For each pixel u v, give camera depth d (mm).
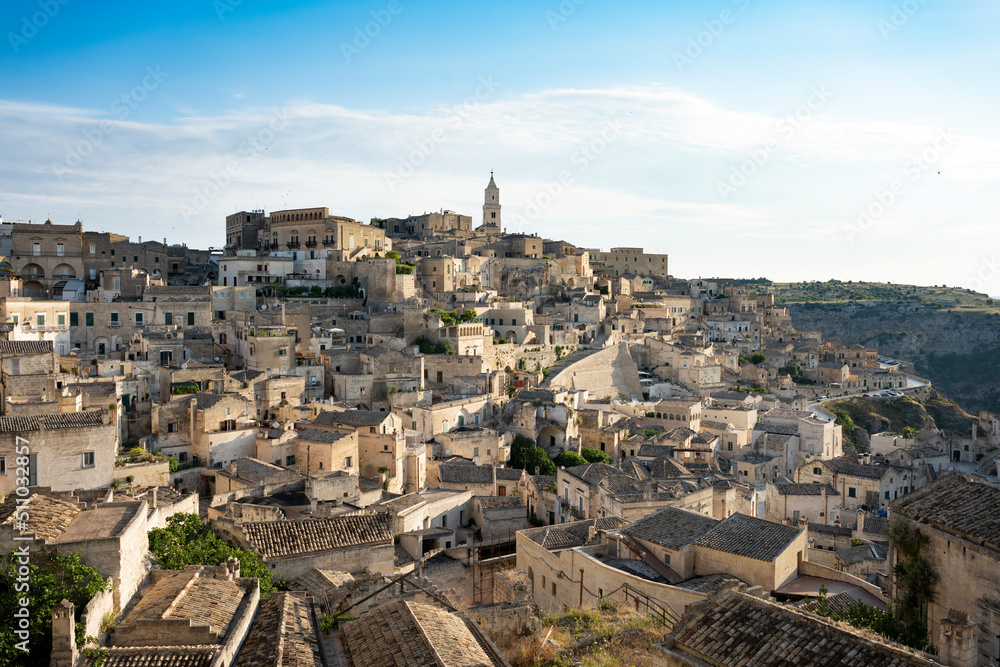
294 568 49688
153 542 44906
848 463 115375
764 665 27469
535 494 94875
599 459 125000
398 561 63125
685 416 147125
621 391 178000
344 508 70188
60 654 30031
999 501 39156
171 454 89625
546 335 183250
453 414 120938
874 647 26875
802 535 49250
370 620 38344
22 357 86625
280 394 108875
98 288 149875
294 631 36594
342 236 190875
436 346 151125
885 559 66312
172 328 130000
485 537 83562
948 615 36406
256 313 141125
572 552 54031
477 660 33906
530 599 51156
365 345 150000
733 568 48000
